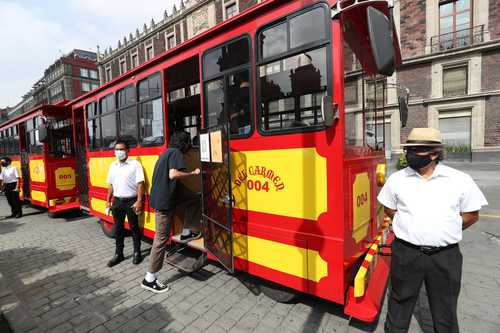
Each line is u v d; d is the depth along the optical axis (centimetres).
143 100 451
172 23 2345
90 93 597
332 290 242
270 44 276
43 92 6525
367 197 302
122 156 423
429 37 1583
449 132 1593
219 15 1981
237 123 311
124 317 294
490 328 254
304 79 253
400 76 1677
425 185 198
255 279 362
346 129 246
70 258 470
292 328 262
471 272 360
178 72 446
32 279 394
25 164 880
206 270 396
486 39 1460
